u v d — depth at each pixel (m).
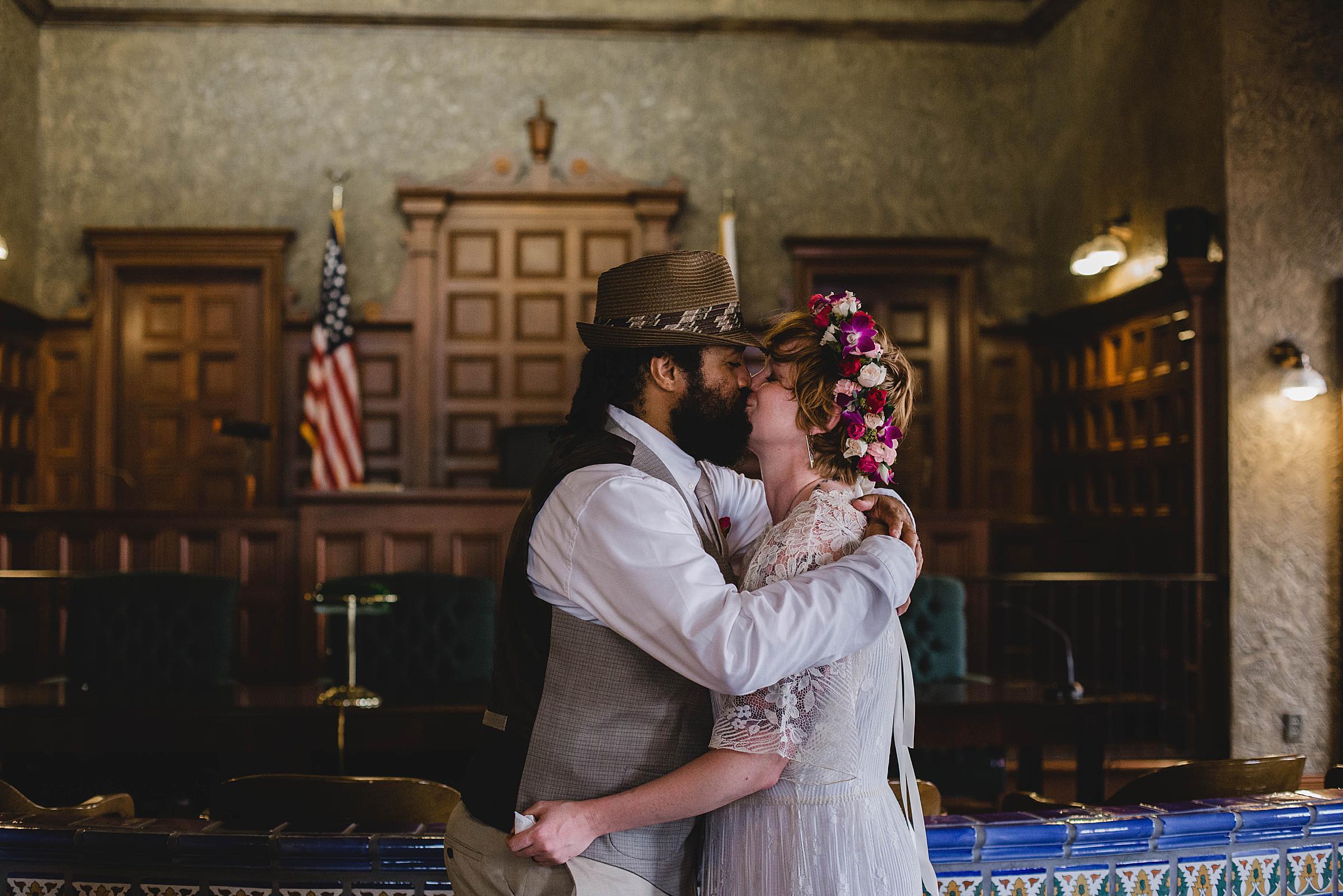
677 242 8.34
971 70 8.61
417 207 8.12
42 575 5.24
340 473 7.48
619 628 1.40
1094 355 7.61
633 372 1.55
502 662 1.53
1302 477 5.89
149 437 8.20
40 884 1.87
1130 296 6.75
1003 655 7.11
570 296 8.30
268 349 8.09
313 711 3.74
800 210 8.45
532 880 1.41
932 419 8.52
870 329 1.53
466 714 3.81
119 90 8.16
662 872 1.43
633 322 1.53
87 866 1.86
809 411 1.54
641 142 8.39
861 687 1.44
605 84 8.40
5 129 7.61
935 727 3.92
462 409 8.27
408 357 8.23
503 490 6.70
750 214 8.41
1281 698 5.80
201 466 8.19
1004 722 3.96
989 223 8.57
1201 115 6.25
